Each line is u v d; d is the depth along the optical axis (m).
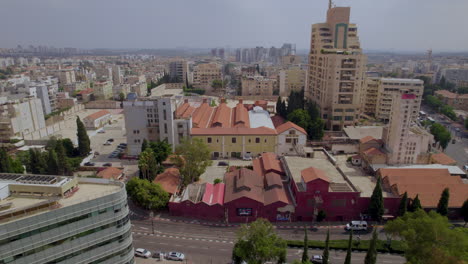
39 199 55.25
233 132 129.38
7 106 159.12
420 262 59.72
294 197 89.69
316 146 140.00
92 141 157.12
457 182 96.62
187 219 88.88
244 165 122.62
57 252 51.53
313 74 193.12
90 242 54.97
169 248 76.19
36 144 149.25
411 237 62.97
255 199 85.88
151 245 77.25
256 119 160.38
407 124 111.62
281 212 86.56
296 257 72.25
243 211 87.06
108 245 57.34
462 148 153.38
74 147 141.00
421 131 123.62
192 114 162.00
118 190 57.62
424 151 118.69
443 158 117.00
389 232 69.81
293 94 183.25
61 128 188.50
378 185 82.31
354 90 164.25
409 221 65.81
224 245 77.50
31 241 48.75
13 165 106.44
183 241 79.00
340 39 182.12
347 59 160.62
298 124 149.00
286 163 105.12
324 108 172.62
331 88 168.38
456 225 84.38
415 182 96.25
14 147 144.25
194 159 100.75
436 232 60.78
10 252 47.19
